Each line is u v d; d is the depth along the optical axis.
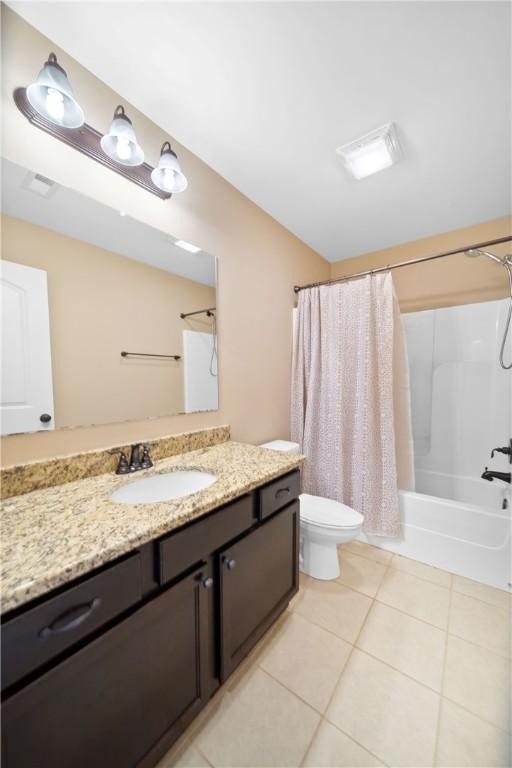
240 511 1.07
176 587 0.84
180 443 1.47
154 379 1.38
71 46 1.03
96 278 1.16
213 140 1.46
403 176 1.74
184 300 1.51
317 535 1.61
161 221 1.39
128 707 0.74
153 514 0.82
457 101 1.26
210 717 1.01
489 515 1.64
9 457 0.95
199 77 1.15
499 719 1.00
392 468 1.93
